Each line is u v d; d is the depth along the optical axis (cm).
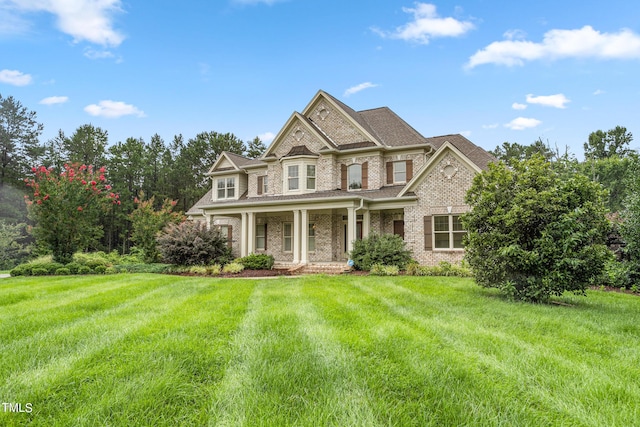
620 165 3111
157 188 4359
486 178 929
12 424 253
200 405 289
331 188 1948
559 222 813
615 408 291
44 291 902
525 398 306
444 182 1583
